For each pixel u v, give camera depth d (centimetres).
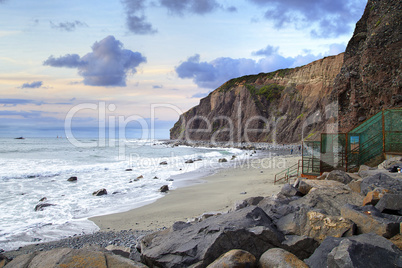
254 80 13038
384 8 2556
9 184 2230
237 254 480
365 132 1620
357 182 959
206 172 2939
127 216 1352
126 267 480
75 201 1669
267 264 475
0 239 1062
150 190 1991
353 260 420
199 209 1420
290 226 630
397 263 429
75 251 524
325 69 9400
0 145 7375
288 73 11625
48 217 1345
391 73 2294
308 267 448
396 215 611
